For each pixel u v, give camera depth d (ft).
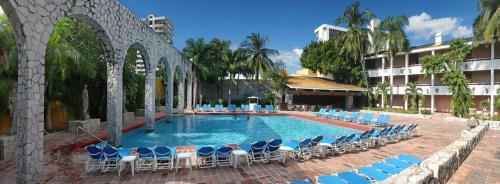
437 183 15.61
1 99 28.48
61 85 42.06
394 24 102.22
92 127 42.78
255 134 50.96
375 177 18.98
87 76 42.75
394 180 13.48
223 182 20.93
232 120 72.13
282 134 51.49
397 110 94.38
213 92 121.08
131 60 60.95
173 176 22.16
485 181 18.57
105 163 23.25
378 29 108.78
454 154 20.33
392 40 103.04
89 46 45.70
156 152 23.57
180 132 51.13
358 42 113.09
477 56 92.32
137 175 22.30
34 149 20.44
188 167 24.57
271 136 49.01
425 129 51.42
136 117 64.03
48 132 39.68
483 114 79.41
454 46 79.41
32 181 20.25
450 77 75.72
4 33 29.12
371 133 34.53
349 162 27.12
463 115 71.92
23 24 19.11
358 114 65.98
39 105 20.94
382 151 32.07
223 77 117.60
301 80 111.14
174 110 89.25
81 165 24.63
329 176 17.78
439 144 36.37
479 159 24.91
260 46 111.65
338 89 103.40
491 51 83.71
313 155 29.37
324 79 124.67
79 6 25.62
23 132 19.65
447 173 18.33
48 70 34.14
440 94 94.73
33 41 20.15
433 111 96.94
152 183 20.52
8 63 30.22
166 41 57.67
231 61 113.19
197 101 112.78
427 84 100.12
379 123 55.98
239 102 114.11
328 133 52.90
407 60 104.94
